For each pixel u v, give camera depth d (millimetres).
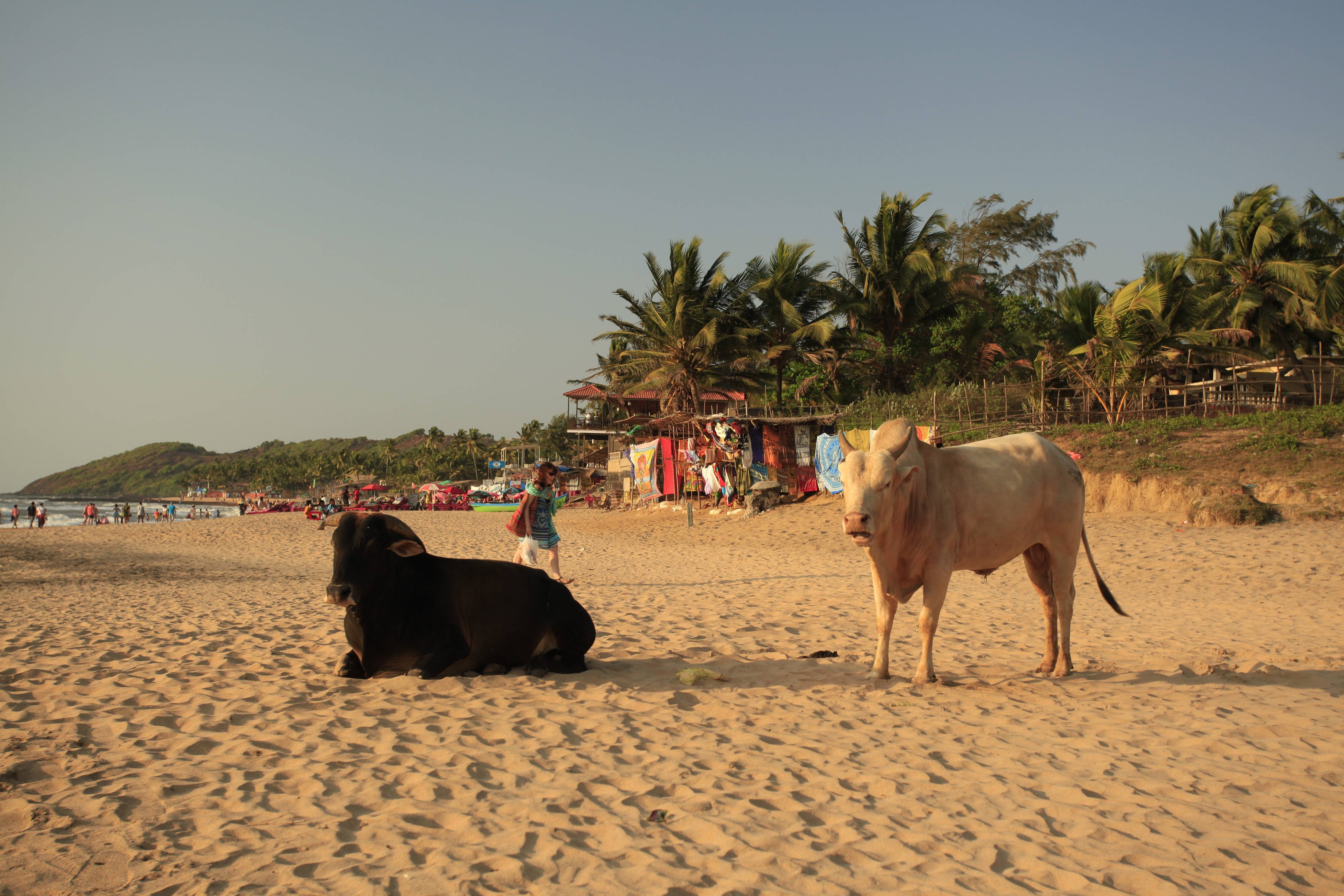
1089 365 28078
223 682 5926
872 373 39844
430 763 4180
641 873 2951
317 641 7785
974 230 50500
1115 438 22844
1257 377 32969
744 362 37500
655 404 46188
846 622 9398
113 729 4711
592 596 11859
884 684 6176
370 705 5281
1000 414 29703
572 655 6586
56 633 8273
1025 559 7051
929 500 6160
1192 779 4023
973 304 41688
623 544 23500
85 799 3564
